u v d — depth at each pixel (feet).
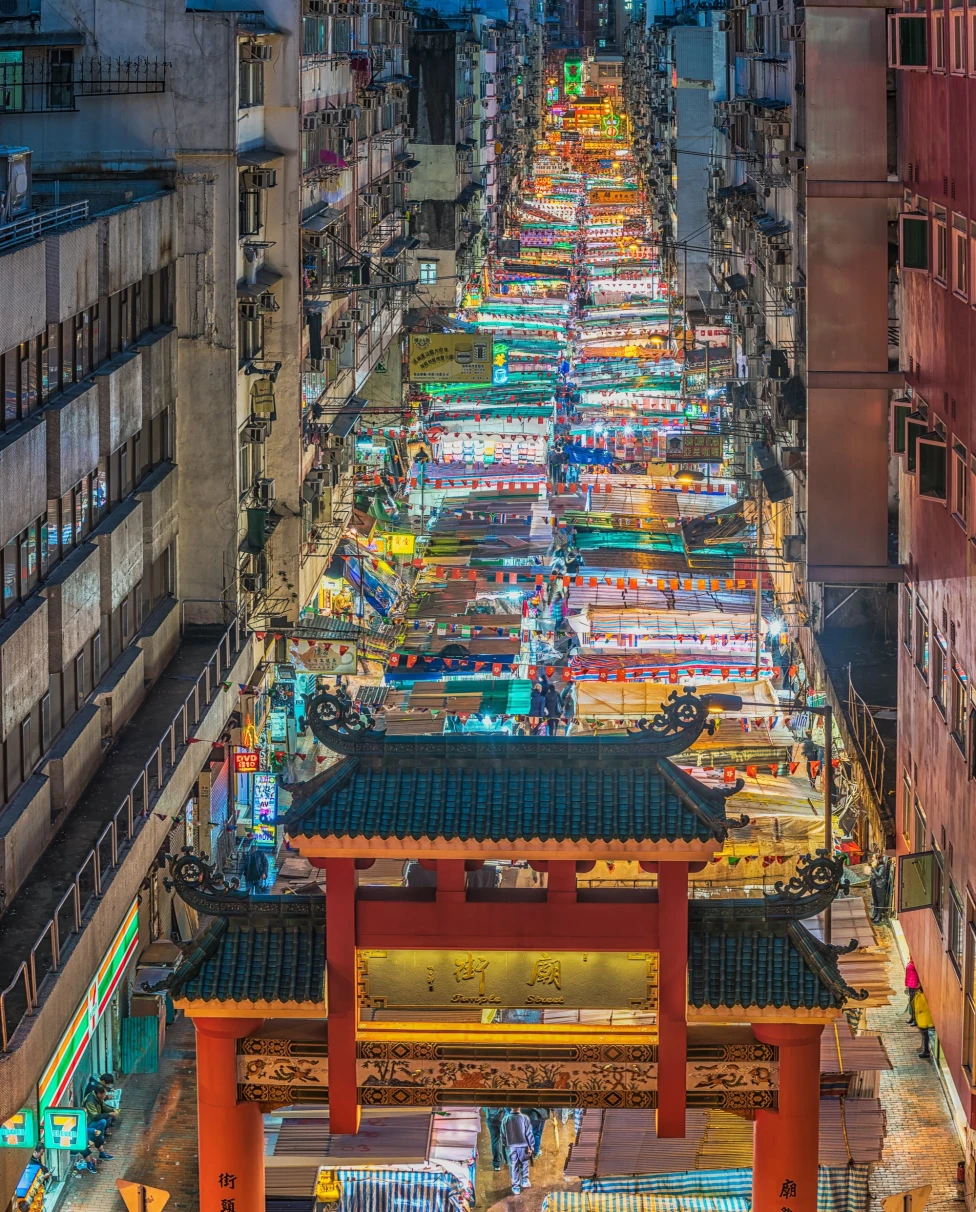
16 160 126.52
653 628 191.21
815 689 161.99
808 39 124.36
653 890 84.79
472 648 184.55
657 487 251.39
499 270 426.92
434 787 83.51
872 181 125.08
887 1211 85.61
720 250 304.30
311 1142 99.45
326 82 204.44
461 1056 85.05
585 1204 92.89
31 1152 99.19
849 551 127.54
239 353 164.14
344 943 83.82
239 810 159.02
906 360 125.49
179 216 155.22
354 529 214.28
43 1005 94.02
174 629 155.74
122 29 155.94
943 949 107.14
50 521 121.49
